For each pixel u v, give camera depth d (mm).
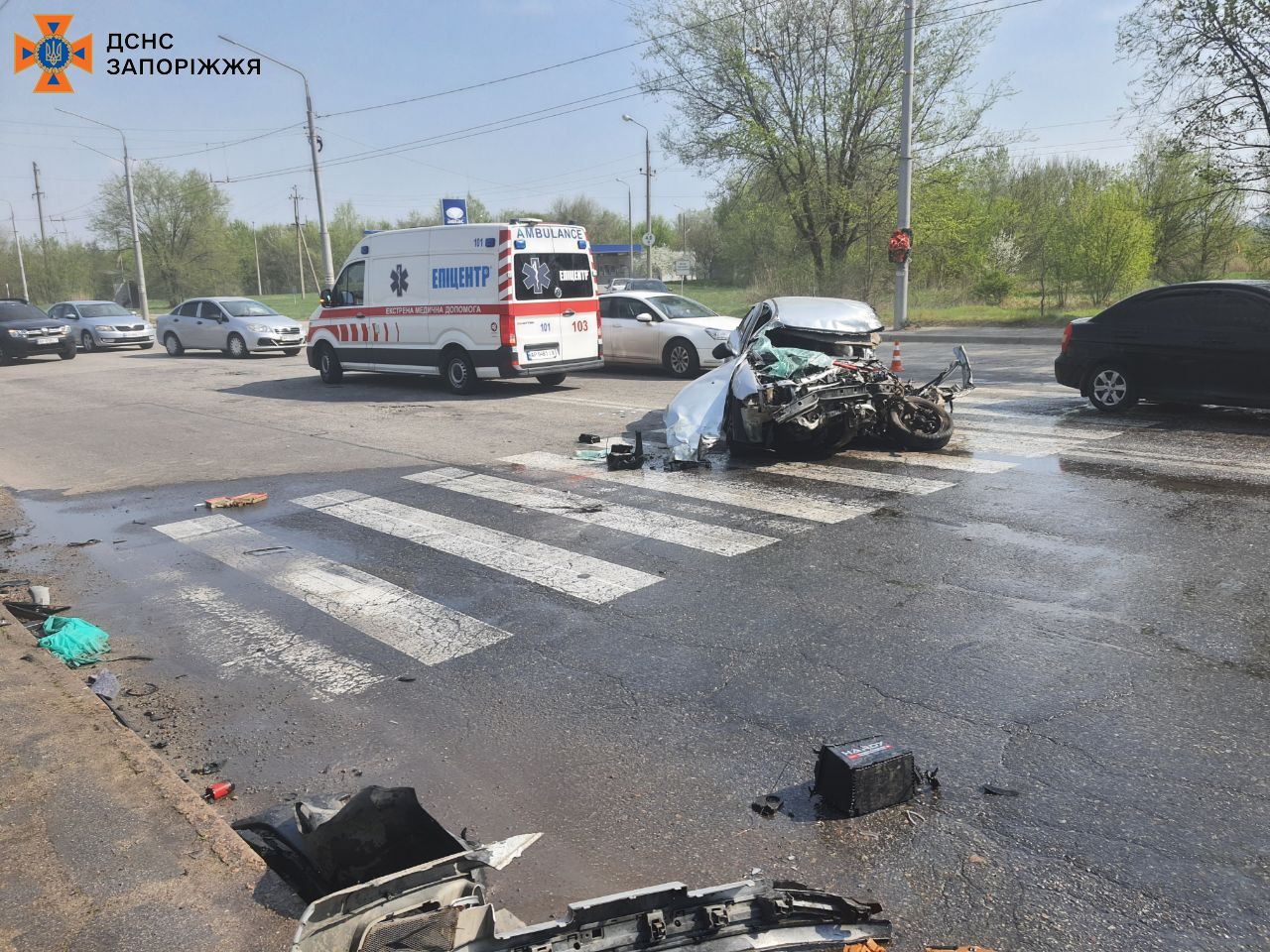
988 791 3432
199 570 6477
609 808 3434
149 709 4371
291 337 24391
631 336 16703
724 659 4664
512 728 4074
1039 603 5230
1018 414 11391
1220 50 20141
